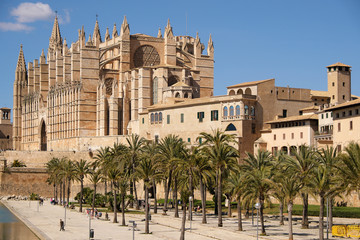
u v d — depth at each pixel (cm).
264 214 10394
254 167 8894
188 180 9862
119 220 10369
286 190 7081
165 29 19488
